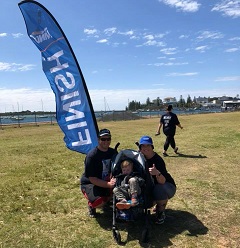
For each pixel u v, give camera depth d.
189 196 6.33
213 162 9.59
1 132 28.42
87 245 4.39
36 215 5.63
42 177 8.51
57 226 5.10
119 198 4.52
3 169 9.87
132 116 55.28
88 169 5.12
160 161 4.99
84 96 6.07
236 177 7.72
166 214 5.41
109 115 54.66
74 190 7.14
